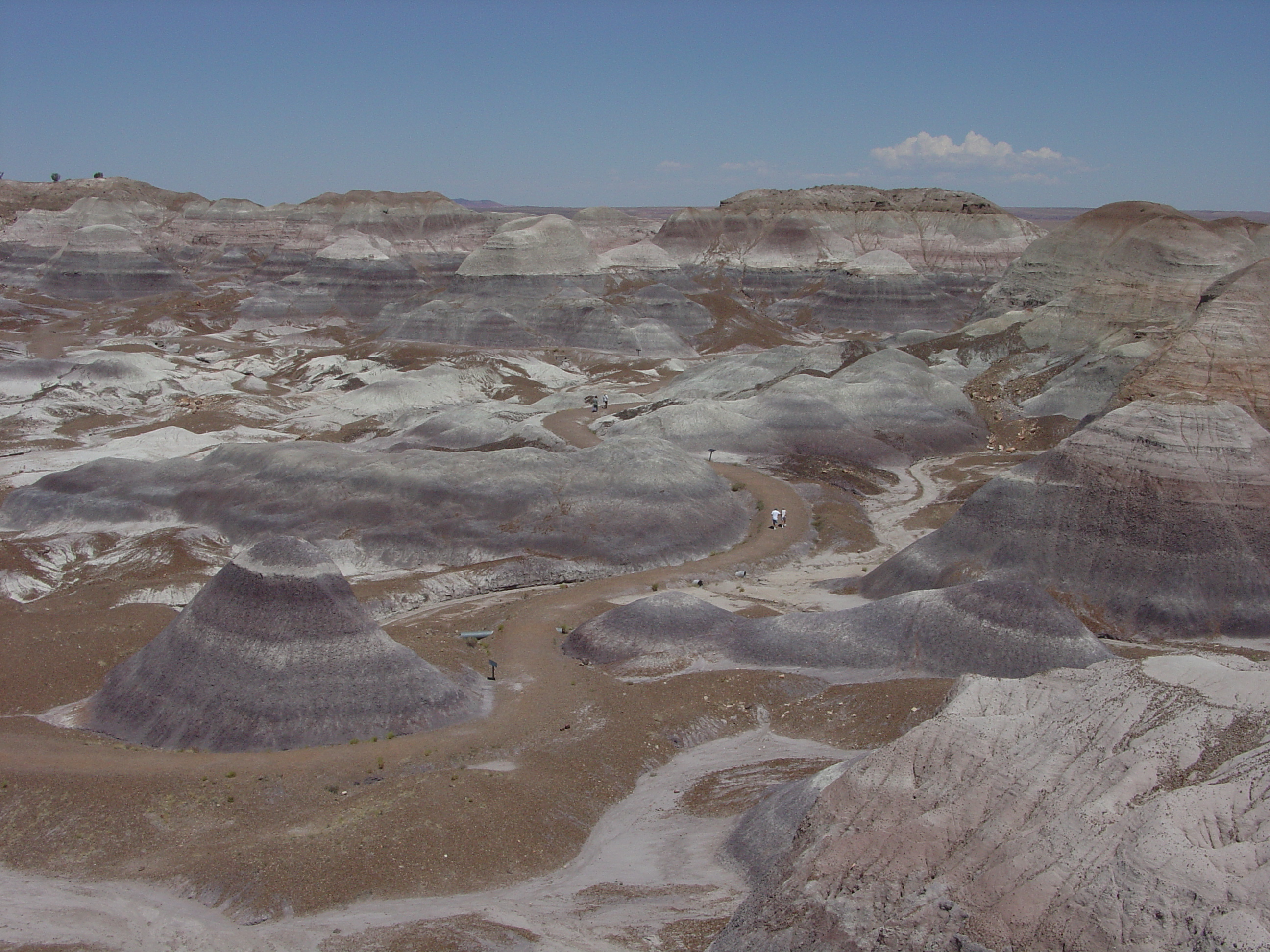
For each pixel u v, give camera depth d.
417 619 65.00
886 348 135.50
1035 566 64.69
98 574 74.62
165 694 47.47
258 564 50.28
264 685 46.56
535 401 141.38
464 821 37.44
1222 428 66.69
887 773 29.88
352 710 46.53
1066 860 24.70
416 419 125.56
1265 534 62.56
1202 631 59.41
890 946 24.64
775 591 69.12
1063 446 69.81
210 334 192.50
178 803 39.06
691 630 58.03
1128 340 124.12
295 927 31.81
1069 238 154.50
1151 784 26.41
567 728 47.34
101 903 33.00
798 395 114.12
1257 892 21.89
